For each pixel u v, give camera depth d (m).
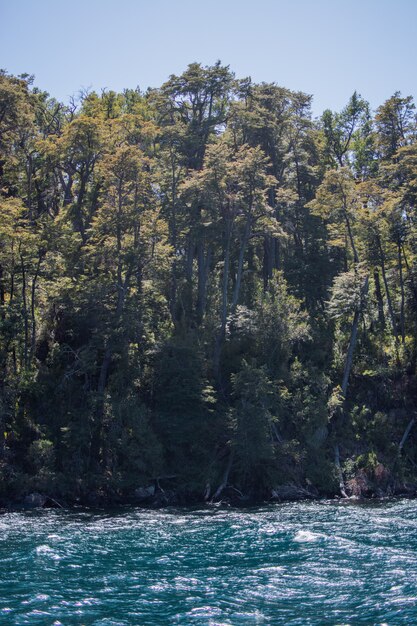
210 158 53.22
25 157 60.62
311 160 71.31
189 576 20.25
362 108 81.81
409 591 18.27
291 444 43.09
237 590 18.69
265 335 49.44
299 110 70.19
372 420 47.78
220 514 34.22
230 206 54.06
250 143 67.06
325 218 61.22
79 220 53.34
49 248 46.94
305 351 52.25
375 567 21.03
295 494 41.47
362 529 28.20
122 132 54.38
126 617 16.36
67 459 39.53
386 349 52.81
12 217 46.56
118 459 41.16
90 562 22.16
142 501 39.72
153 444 41.47
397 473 44.19
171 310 54.50
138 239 47.66
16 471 37.84
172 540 26.11
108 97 66.81
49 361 45.50
